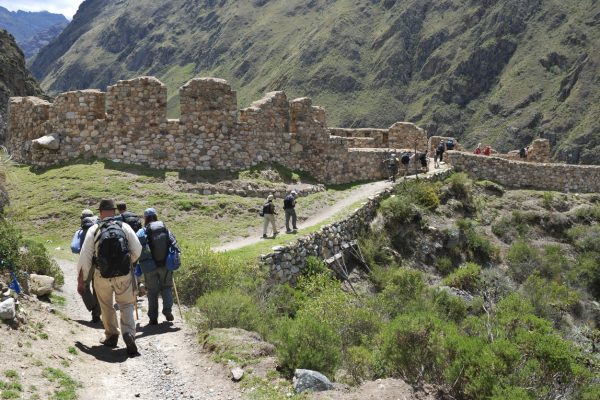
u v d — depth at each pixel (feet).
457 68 470.80
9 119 89.35
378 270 72.18
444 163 109.09
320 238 67.51
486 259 86.84
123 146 78.95
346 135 117.19
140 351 31.71
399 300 61.16
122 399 25.38
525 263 84.94
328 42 545.85
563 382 31.91
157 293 37.65
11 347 26.63
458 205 94.99
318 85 505.66
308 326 30.71
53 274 43.21
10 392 22.85
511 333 38.68
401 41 522.88
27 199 71.20
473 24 506.48
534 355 32.19
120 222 30.91
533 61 443.73
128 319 30.81
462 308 64.08
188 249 52.34
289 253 60.49
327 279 60.23
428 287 70.13
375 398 26.53
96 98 80.33
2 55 157.07
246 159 83.97
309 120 92.12
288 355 29.37
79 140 80.07
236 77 590.55
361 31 562.25
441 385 29.99
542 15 477.77
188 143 80.43
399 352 31.32
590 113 370.32
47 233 64.69
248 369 28.71
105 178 74.54
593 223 99.55
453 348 30.91
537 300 73.87
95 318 36.37
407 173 100.17
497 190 103.76
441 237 85.05
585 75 398.42
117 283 30.42
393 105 472.44
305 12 645.51
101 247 29.94
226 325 35.45
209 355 30.89
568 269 88.38
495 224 95.20
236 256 55.31
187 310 42.37
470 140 413.18
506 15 484.74
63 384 25.05
